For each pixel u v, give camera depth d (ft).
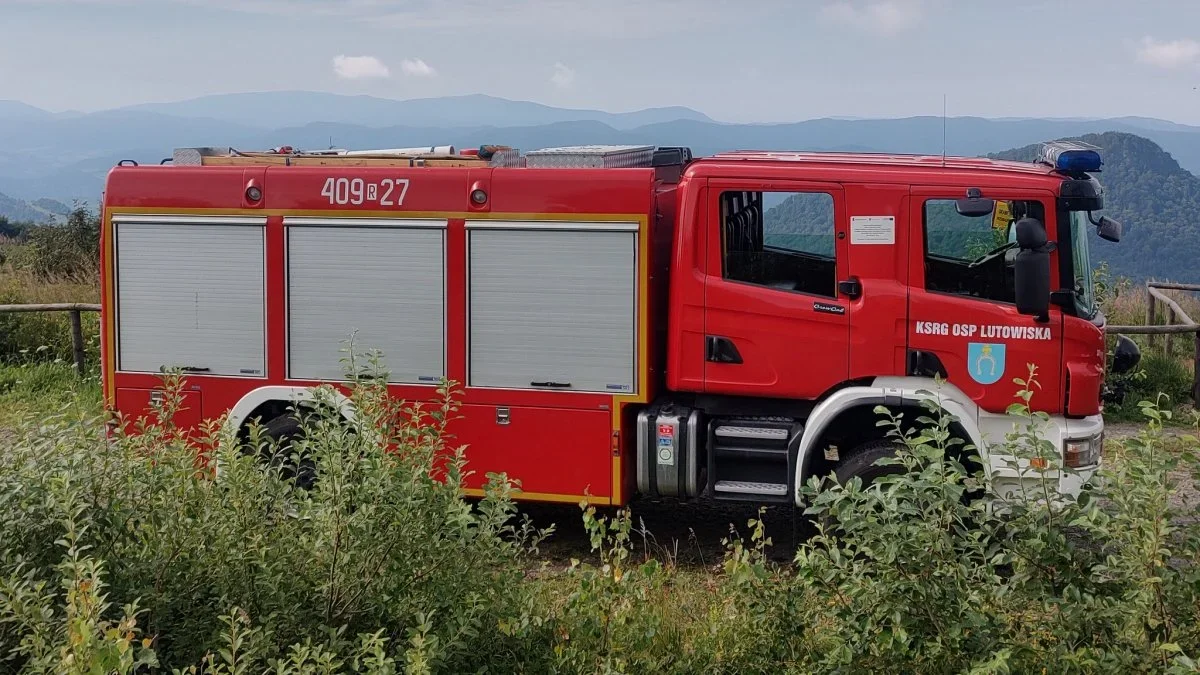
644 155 28.35
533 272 25.44
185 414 27.66
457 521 16.11
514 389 25.76
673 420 25.11
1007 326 23.76
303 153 29.60
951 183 23.94
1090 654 14.40
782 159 25.55
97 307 46.85
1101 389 24.62
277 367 27.07
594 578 17.10
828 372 24.59
